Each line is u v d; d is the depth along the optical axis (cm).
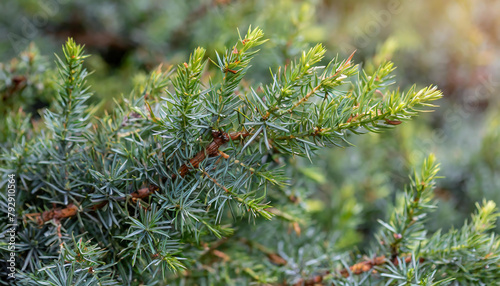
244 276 46
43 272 40
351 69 37
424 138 69
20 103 50
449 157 63
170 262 38
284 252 49
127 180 39
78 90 41
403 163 64
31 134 47
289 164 48
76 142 42
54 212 40
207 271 45
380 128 38
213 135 38
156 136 40
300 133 38
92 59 66
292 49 51
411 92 37
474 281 42
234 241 48
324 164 61
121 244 41
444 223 58
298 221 48
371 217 61
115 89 62
